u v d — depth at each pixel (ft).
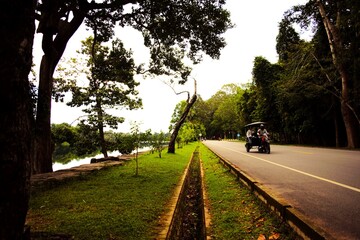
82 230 13.28
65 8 34.22
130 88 72.79
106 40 51.13
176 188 24.53
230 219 15.89
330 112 86.33
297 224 12.26
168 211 16.90
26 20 6.86
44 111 35.63
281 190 20.83
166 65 59.11
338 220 13.64
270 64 116.37
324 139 97.25
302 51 84.02
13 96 6.44
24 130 6.86
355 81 67.21
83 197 20.71
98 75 56.49
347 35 67.41
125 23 46.70
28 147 7.17
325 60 78.02
